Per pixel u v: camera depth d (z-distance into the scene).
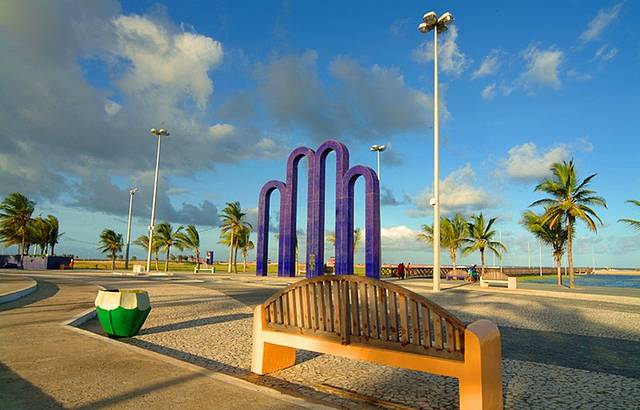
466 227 46.22
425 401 4.46
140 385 4.46
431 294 19.31
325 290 4.68
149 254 37.53
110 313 7.66
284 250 33.62
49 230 60.81
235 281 27.56
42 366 5.17
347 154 30.20
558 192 28.09
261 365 5.38
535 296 19.42
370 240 27.70
